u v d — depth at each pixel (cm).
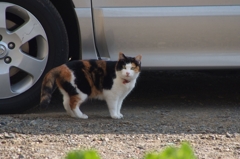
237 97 1416
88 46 1193
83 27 1173
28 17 1145
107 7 1162
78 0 1161
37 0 1138
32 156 872
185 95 1434
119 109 1176
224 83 1591
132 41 1180
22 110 1173
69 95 1132
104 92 1141
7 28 1166
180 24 1166
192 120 1152
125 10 1160
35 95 1161
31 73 1155
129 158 864
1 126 1056
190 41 1182
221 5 1163
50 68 1166
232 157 882
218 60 1198
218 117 1188
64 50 1172
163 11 1160
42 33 1154
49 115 1180
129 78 1120
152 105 1316
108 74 1129
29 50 1192
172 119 1160
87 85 1130
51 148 921
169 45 1184
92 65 1130
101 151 904
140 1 1159
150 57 1190
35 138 983
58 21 1159
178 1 1161
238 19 1168
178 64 1198
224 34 1177
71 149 913
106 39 1182
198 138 1002
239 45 1189
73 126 1073
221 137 1011
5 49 1134
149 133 1031
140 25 1166
